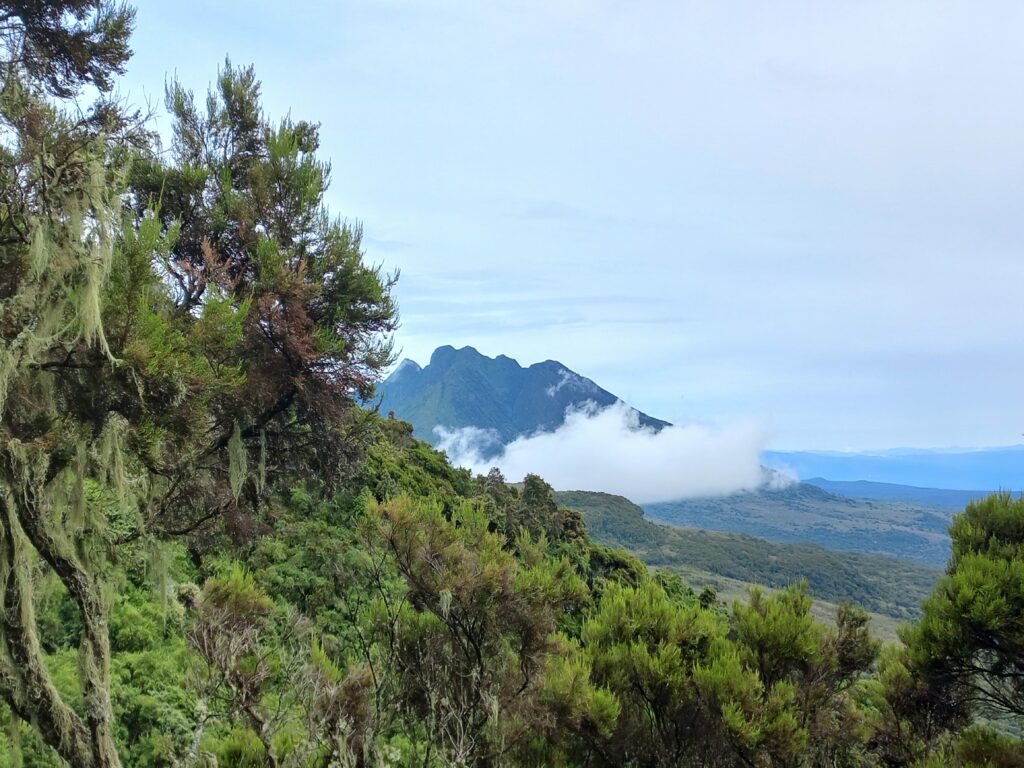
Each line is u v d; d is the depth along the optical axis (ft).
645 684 17.53
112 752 12.67
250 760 12.68
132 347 12.33
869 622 20.24
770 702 16.03
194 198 24.88
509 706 15.44
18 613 11.71
